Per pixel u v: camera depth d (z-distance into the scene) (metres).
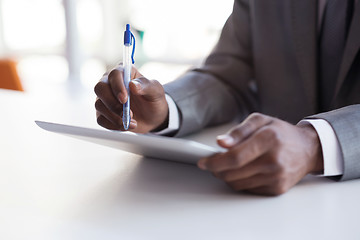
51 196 0.67
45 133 1.02
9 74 2.85
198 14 5.61
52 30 6.35
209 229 0.56
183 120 0.98
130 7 5.95
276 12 1.22
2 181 0.73
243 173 0.64
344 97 1.04
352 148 0.70
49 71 5.66
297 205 0.62
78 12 5.44
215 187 0.70
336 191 0.67
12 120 1.15
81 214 0.60
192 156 0.65
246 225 0.57
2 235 0.55
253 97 1.33
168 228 0.56
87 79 5.27
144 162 0.82
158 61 5.84
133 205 0.63
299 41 1.13
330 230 0.55
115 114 0.89
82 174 0.76
